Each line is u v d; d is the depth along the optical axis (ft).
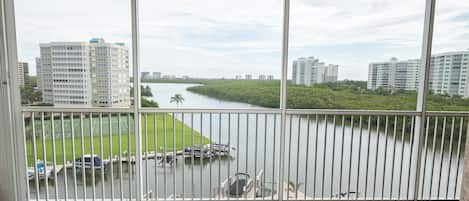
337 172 10.83
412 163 8.89
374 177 8.79
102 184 8.37
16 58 7.75
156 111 8.07
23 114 7.97
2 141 7.88
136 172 8.25
